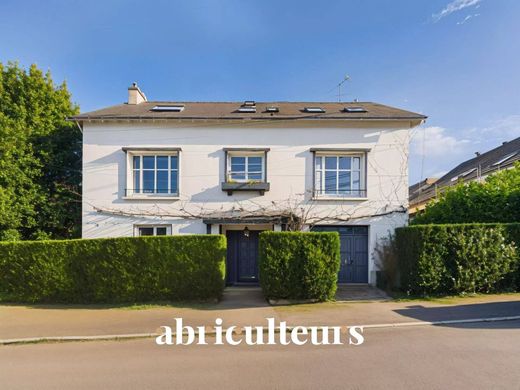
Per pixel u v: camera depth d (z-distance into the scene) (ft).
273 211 41.93
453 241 32.76
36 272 32.58
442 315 25.25
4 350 19.69
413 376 14.64
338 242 32.37
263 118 42.29
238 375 15.11
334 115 43.09
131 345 20.25
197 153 42.50
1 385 14.52
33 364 17.12
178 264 32.58
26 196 45.68
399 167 42.57
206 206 42.01
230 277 42.80
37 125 50.49
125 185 41.83
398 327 22.74
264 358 17.33
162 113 44.32
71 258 32.76
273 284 31.40
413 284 33.14
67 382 14.71
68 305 31.53
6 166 43.86
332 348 18.72
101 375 15.46
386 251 38.81
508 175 41.34
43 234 47.03
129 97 50.47
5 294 32.83
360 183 43.11
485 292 33.04
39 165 47.57
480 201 38.17
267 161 42.47
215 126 42.73
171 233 41.65
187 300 32.48
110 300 32.48
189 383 14.34
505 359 16.47
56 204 47.98
